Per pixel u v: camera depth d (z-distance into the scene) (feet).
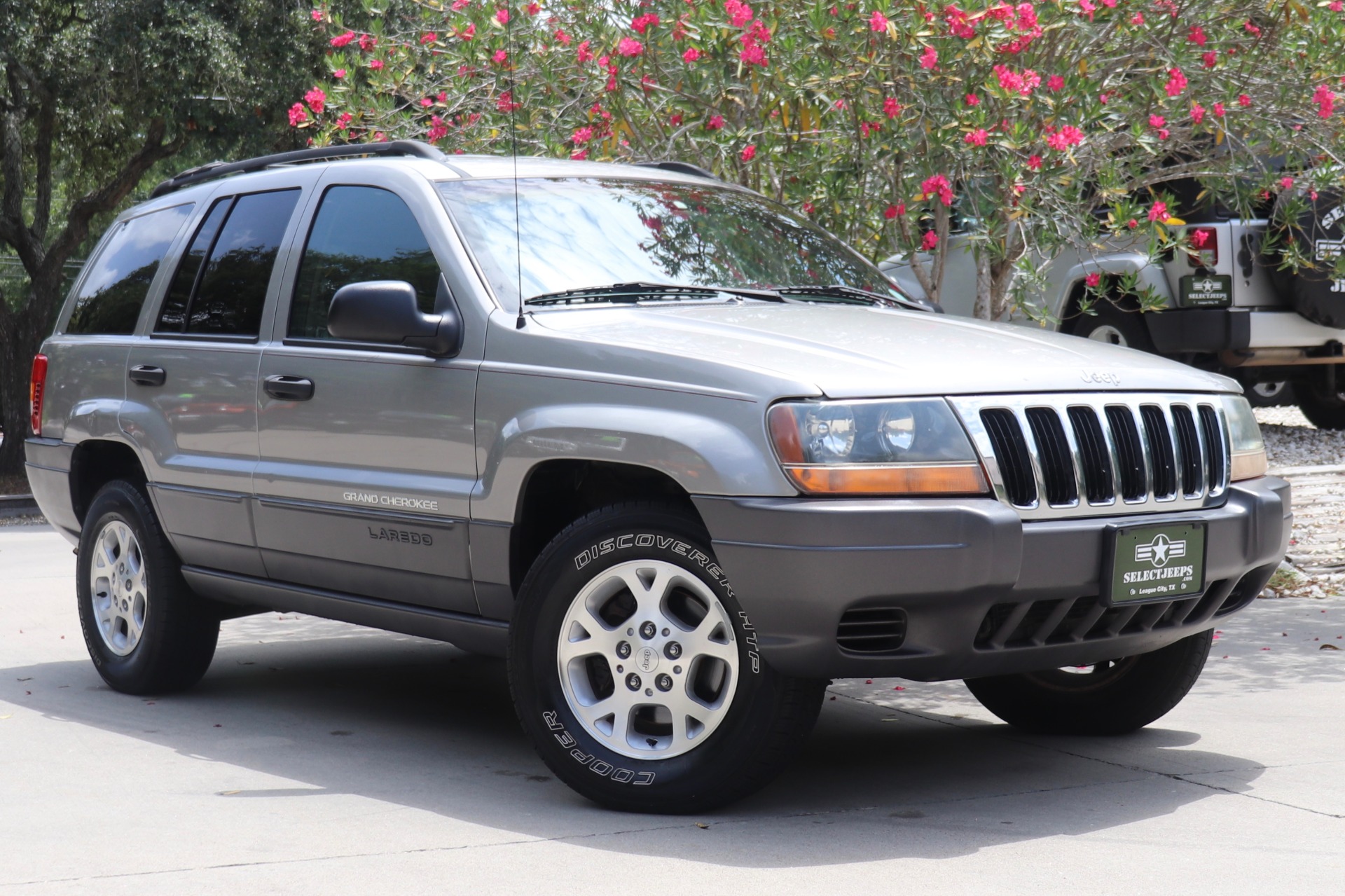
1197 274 37.70
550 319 16.02
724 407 13.99
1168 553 14.69
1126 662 18.11
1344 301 38.14
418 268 17.16
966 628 13.65
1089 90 25.49
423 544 16.47
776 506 13.48
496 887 12.57
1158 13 26.45
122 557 21.35
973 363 14.56
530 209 17.66
